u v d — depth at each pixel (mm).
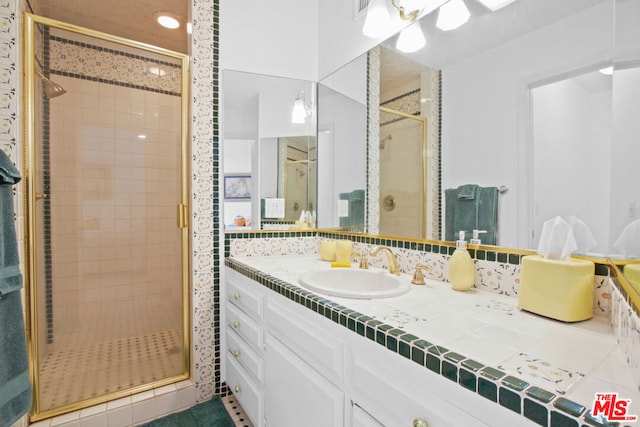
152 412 1522
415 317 779
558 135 853
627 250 585
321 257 1668
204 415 1543
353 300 927
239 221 1736
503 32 985
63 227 2137
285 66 1847
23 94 1398
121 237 2412
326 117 1868
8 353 981
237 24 1710
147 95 2479
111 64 2330
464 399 530
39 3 1944
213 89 1649
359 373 760
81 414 1408
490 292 1017
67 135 2143
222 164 1687
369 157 1541
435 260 1205
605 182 761
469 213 1084
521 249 939
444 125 1173
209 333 1661
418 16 1271
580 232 806
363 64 1574
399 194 1368
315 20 1952
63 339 2107
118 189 2393
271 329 1188
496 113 1006
